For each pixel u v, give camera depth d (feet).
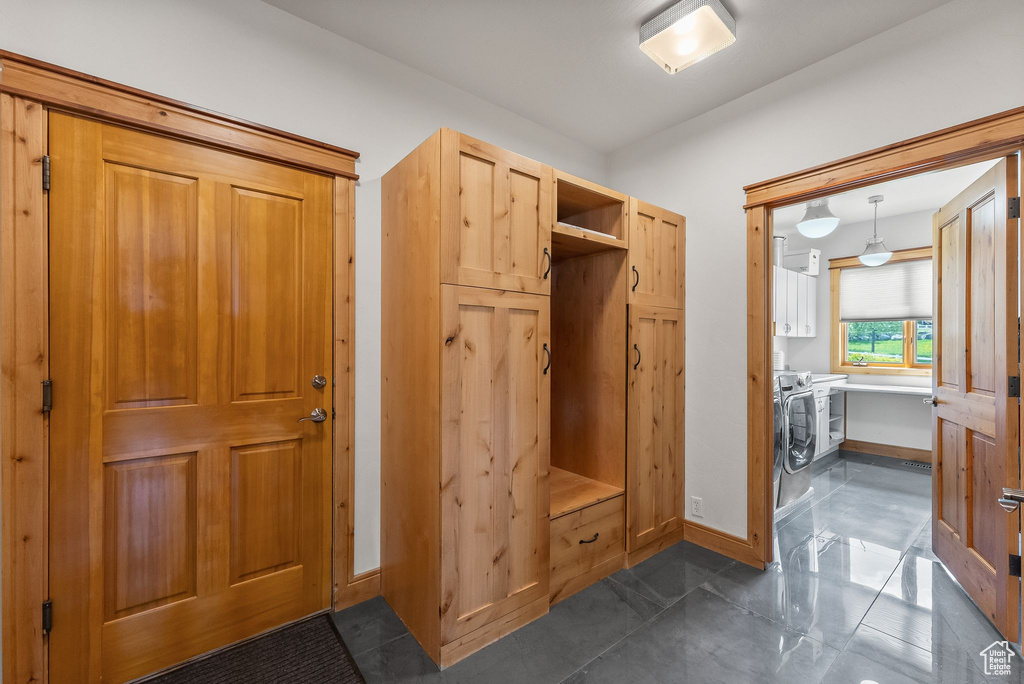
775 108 7.72
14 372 4.54
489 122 8.42
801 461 11.11
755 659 5.53
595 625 6.24
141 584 5.24
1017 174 5.75
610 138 9.88
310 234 6.38
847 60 6.88
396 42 6.79
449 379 5.42
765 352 7.91
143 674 5.24
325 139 6.51
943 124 6.00
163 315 5.34
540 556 6.44
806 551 8.51
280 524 6.18
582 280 8.50
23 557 4.59
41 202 4.64
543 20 6.28
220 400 5.70
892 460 15.20
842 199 13.34
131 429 5.15
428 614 5.62
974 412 6.73
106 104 4.91
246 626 5.92
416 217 5.89
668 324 8.63
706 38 6.33
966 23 5.82
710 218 8.63
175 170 5.37
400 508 6.36
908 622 6.26
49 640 4.73
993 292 6.29
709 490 8.61
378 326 7.02
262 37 6.00
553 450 9.07
